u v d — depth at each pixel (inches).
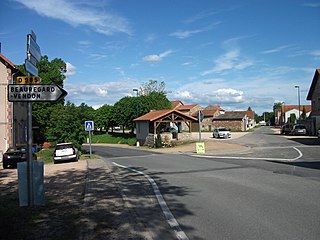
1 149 1146.7
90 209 311.7
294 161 730.2
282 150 1053.2
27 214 283.7
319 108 1963.6
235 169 610.9
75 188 436.1
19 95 277.9
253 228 245.6
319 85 1963.6
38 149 1470.2
